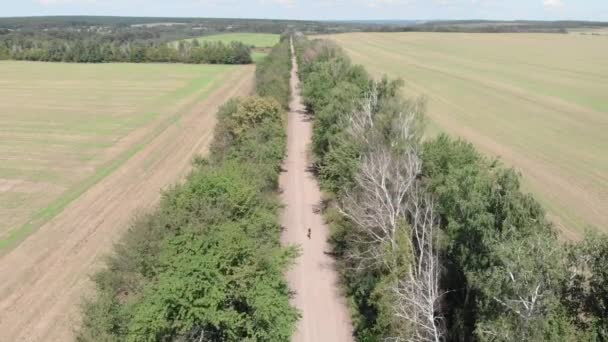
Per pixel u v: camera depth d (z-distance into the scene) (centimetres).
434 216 3095
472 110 9069
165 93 12175
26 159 6650
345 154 4125
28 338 2972
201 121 9012
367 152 3719
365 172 3241
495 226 2558
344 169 4156
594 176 5672
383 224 2917
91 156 6838
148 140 7712
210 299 2262
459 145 3978
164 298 2212
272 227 3278
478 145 6881
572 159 6306
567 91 10894
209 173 3275
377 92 5241
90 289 3456
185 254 2381
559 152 6600
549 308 1931
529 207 2506
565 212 4675
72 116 9519
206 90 12462
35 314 3195
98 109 10219
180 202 2922
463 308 2752
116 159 6700
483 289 2356
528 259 2025
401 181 3231
